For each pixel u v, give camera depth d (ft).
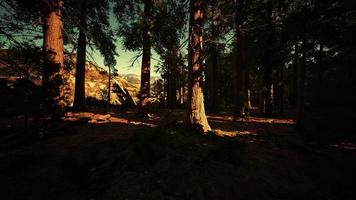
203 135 22.76
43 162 16.92
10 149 19.44
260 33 40.42
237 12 39.01
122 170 14.66
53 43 28.96
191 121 25.67
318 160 18.58
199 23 26.25
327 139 15.08
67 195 12.77
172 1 32.71
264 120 40.45
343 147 21.17
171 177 13.88
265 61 45.83
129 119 36.45
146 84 41.16
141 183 13.34
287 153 20.39
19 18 27.22
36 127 24.76
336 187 14.08
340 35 21.12
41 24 29.27
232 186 13.66
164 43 38.78
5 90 23.53
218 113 54.03
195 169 14.89
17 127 24.79
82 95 44.86
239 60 42.34
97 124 30.83
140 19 35.83
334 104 14.33
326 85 14.96
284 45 35.81
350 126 13.82
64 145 20.80
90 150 17.78
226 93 121.70
